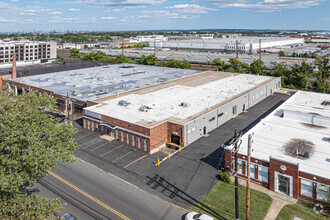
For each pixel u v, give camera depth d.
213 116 58.72
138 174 40.47
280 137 45.47
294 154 39.12
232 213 31.11
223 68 144.75
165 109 58.81
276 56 192.88
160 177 39.50
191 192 35.53
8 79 89.94
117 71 107.56
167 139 51.84
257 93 81.12
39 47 193.88
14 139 23.62
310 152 39.56
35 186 36.94
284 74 110.00
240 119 66.25
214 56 193.00
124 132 51.88
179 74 102.31
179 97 68.81
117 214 31.11
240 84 85.88
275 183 35.53
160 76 97.88
